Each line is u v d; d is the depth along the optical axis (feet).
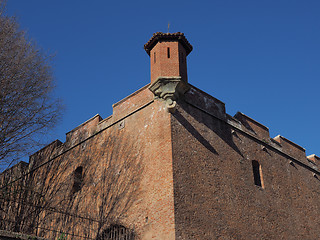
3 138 54.49
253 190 60.80
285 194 67.36
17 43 58.59
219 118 62.23
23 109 56.65
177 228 46.50
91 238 54.49
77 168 66.08
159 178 51.13
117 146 60.70
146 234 48.98
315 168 80.18
